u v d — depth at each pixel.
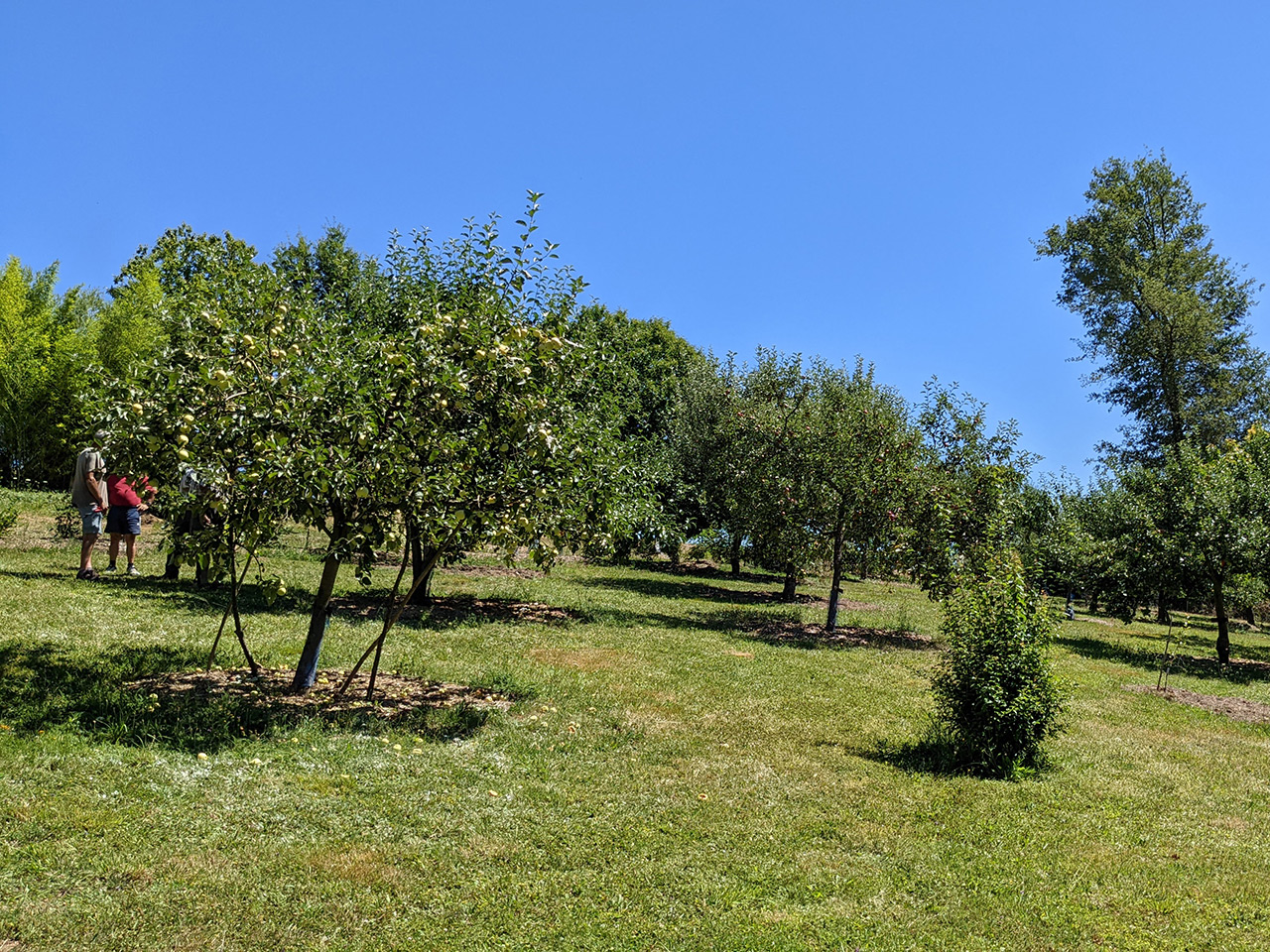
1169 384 36.06
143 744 6.56
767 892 5.33
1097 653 18.58
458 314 8.25
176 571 13.60
